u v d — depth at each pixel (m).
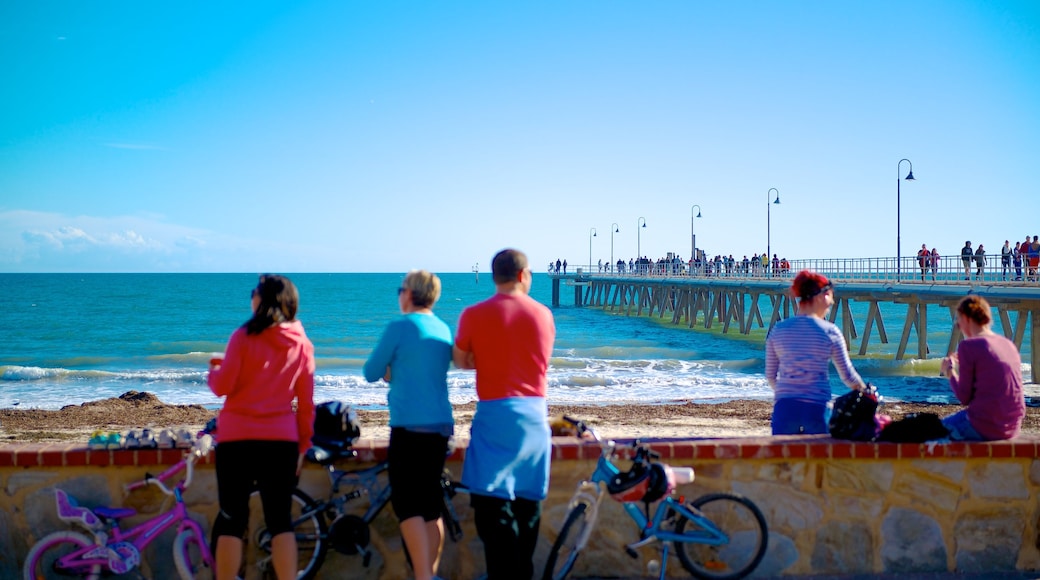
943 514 4.38
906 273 26.72
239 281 139.25
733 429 12.90
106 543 3.88
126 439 4.11
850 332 29.06
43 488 4.07
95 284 120.88
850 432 4.39
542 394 3.86
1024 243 24.41
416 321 3.91
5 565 4.08
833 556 4.34
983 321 4.58
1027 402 15.74
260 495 3.75
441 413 3.85
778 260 38.78
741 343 33.94
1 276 195.50
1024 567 4.41
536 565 4.25
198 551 4.03
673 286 45.47
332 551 4.15
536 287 136.75
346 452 4.07
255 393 3.69
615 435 12.24
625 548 4.25
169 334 41.81
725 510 4.22
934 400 17.55
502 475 3.68
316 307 69.88
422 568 3.75
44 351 33.62
